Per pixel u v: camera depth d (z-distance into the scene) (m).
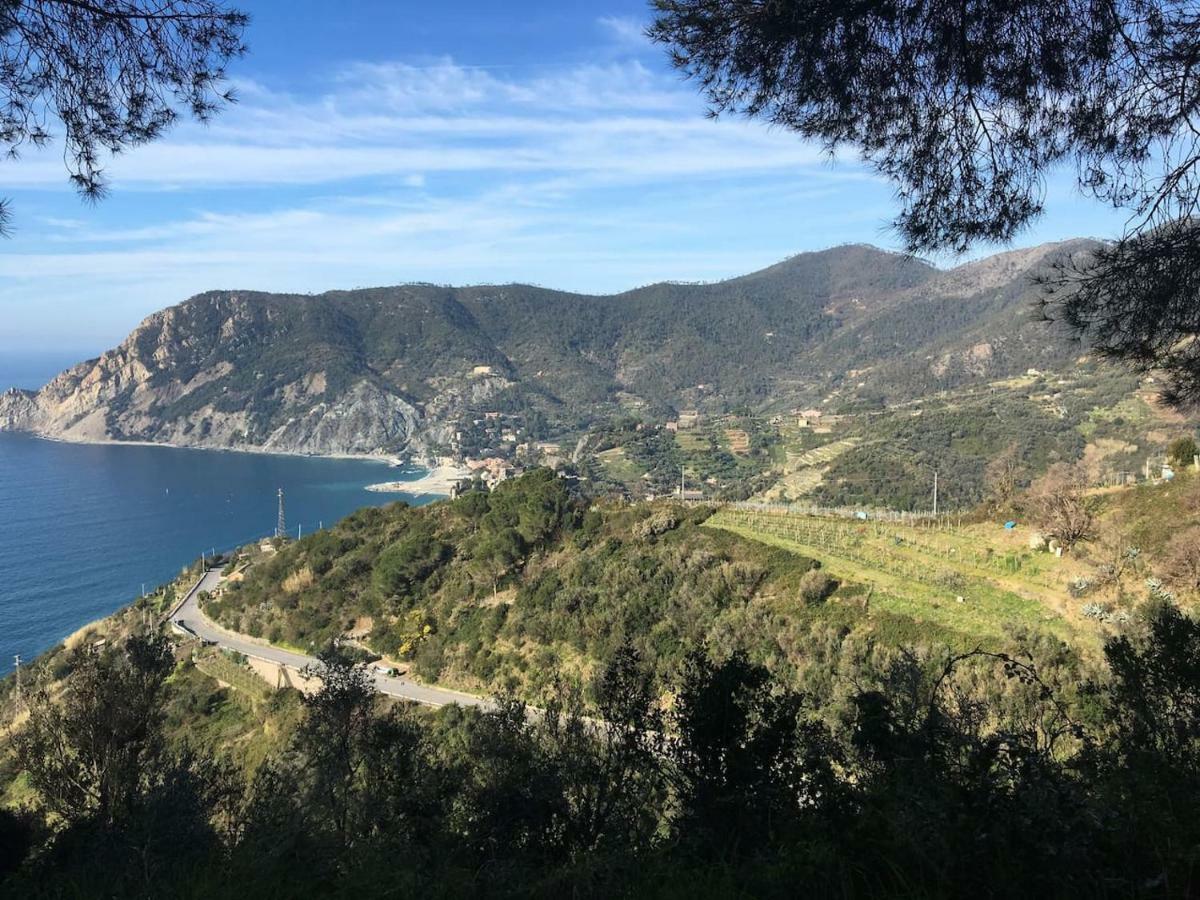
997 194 5.14
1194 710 4.49
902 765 3.75
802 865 3.26
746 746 4.24
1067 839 2.89
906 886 2.98
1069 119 4.90
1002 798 3.15
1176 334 4.73
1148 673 4.95
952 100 5.07
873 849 3.22
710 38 5.27
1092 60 4.66
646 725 4.88
